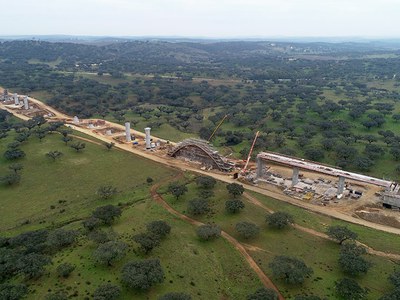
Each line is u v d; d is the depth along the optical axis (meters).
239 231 110.00
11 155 171.25
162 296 77.62
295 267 91.25
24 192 145.50
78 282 84.06
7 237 111.00
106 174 164.50
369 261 100.31
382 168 175.38
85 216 127.12
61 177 160.00
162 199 139.12
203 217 124.88
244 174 168.62
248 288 90.31
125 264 89.12
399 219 129.50
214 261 99.88
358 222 127.25
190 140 184.88
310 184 160.25
